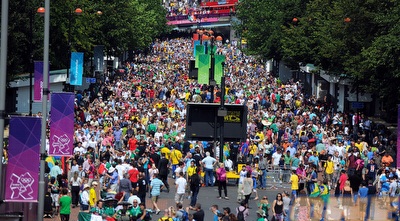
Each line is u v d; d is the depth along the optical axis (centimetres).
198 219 5322
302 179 6481
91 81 12181
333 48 10250
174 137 8081
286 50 12938
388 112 10294
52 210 5934
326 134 8500
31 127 4003
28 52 10756
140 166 6550
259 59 16662
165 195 6744
